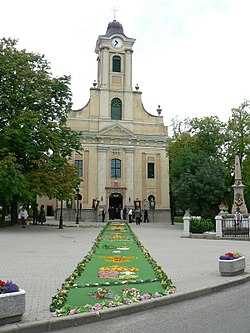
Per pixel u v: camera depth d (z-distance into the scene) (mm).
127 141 59688
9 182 31547
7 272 13086
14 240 24734
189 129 49781
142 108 61406
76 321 7750
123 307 8492
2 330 7016
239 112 48062
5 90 34312
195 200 41625
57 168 36844
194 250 19922
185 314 8492
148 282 11234
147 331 7336
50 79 37594
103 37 60625
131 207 58562
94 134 58594
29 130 33625
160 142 60969
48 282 11445
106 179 58500
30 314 8078
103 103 59688
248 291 10883
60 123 39062
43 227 38625
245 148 46969
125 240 25016
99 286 10672
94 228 38594
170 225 47781
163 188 60312
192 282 11438
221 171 42344
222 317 8203
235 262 12570
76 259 16297
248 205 49531
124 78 60969
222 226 27750
